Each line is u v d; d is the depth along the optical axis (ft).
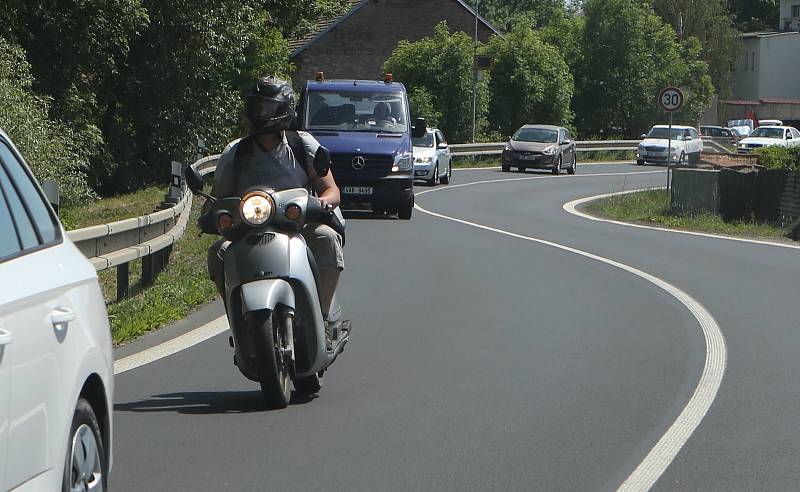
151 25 154.30
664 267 75.72
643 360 43.75
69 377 20.22
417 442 31.30
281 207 33.04
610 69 335.47
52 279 20.47
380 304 57.82
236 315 33.24
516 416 34.50
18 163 21.66
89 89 148.87
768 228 110.93
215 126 165.27
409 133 111.86
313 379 36.60
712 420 34.32
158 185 163.12
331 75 310.45
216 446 30.58
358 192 108.17
